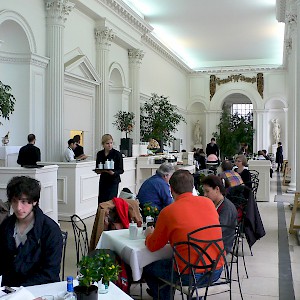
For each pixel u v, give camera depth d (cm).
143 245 405
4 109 766
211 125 2738
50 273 290
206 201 388
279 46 2350
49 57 1095
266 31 2050
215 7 1706
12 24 980
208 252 370
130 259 393
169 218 374
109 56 1523
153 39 1914
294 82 1418
